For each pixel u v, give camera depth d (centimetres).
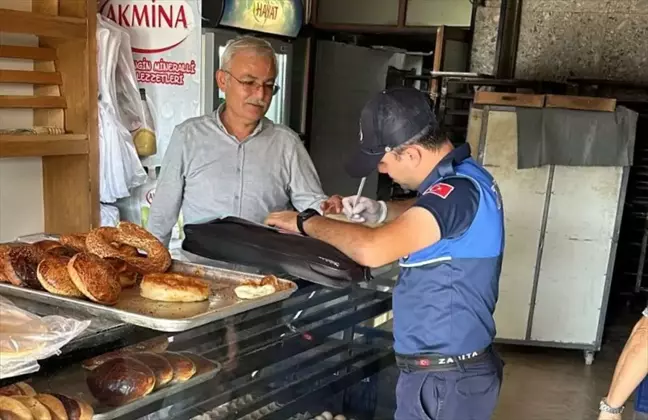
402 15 480
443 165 154
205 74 314
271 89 236
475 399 159
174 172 239
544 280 374
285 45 400
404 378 164
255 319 139
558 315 379
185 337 127
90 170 258
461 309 155
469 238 152
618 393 150
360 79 548
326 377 158
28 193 264
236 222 177
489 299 158
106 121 263
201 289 131
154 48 295
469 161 160
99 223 265
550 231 367
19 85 253
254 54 228
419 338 159
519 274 375
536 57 481
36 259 133
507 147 357
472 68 488
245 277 147
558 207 363
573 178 359
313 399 152
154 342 122
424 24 487
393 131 154
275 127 246
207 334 130
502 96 352
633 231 492
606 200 361
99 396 112
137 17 293
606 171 357
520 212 365
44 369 106
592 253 368
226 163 236
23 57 243
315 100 493
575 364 384
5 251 133
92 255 130
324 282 150
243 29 350
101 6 294
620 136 349
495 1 474
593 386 355
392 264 183
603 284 372
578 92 470
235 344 135
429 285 156
